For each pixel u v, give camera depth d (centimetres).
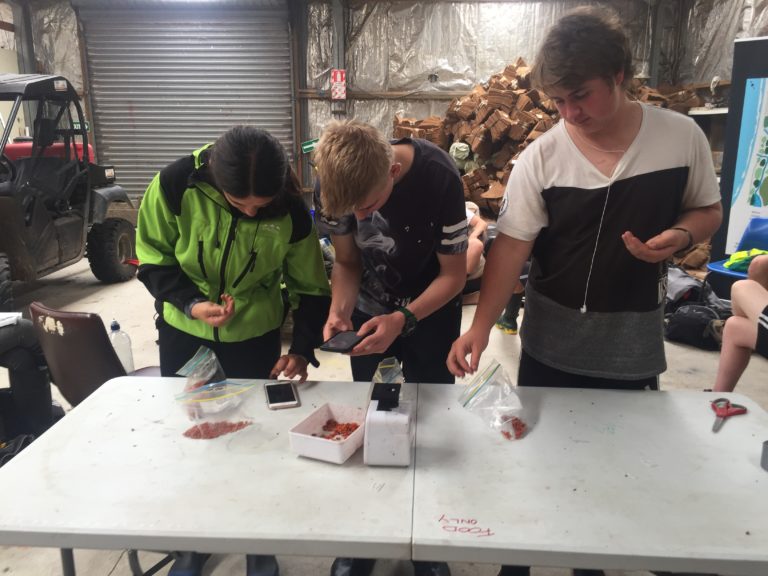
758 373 315
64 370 176
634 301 134
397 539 87
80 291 489
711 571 84
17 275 405
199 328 154
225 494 98
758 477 102
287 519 91
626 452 110
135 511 94
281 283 169
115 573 170
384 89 684
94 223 504
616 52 106
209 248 144
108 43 684
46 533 90
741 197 391
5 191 396
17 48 687
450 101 679
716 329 344
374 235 143
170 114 704
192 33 678
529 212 131
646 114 123
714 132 598
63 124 671
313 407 129
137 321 403
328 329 142
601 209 126
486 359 336
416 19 664
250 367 164
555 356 143
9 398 205
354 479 102
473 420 122
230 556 173
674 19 664
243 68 686
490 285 134
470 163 557
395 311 146
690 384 306
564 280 137
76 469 105
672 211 127
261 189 118
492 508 94
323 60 683
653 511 93
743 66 378
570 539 87
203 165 137
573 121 116
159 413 125
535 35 659
